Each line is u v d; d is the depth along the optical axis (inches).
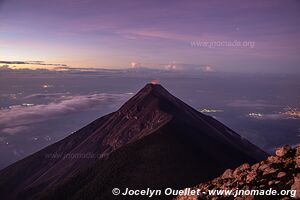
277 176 1148.5
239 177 1284.4
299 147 1288.1
